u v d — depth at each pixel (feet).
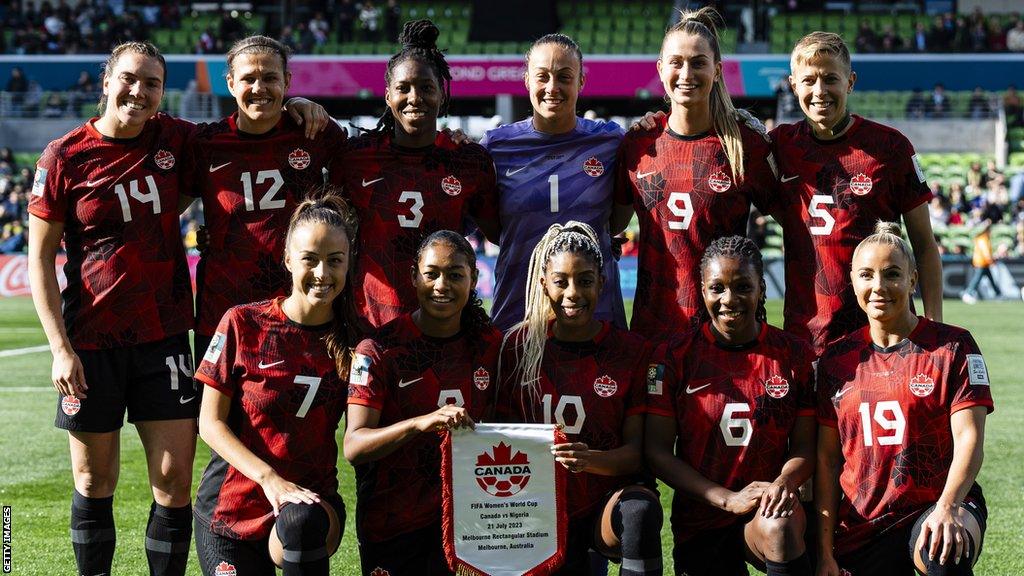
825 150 14.92
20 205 77.00
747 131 15.29
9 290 69.46
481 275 65.46
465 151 15.57
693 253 15.15
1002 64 86.12
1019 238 69.97
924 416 12.89
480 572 12.75
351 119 18.66
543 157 15.99
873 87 88.17
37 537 17.52
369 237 15.30
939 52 88.07
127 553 16.92
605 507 12.96
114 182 14.56
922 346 13.06
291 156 15.21
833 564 12.91
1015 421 28.04
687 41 14.84
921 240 15.19
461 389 13.46
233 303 15.06
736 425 13.34
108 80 14.48
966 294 63.93
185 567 15.06
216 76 87.45
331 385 13.38
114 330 14.65
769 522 12.42
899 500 12.86
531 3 88.79
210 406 13.29
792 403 13.44
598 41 93.56
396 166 15.34
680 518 13.67
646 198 15.38
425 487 13.39
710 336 13.66
